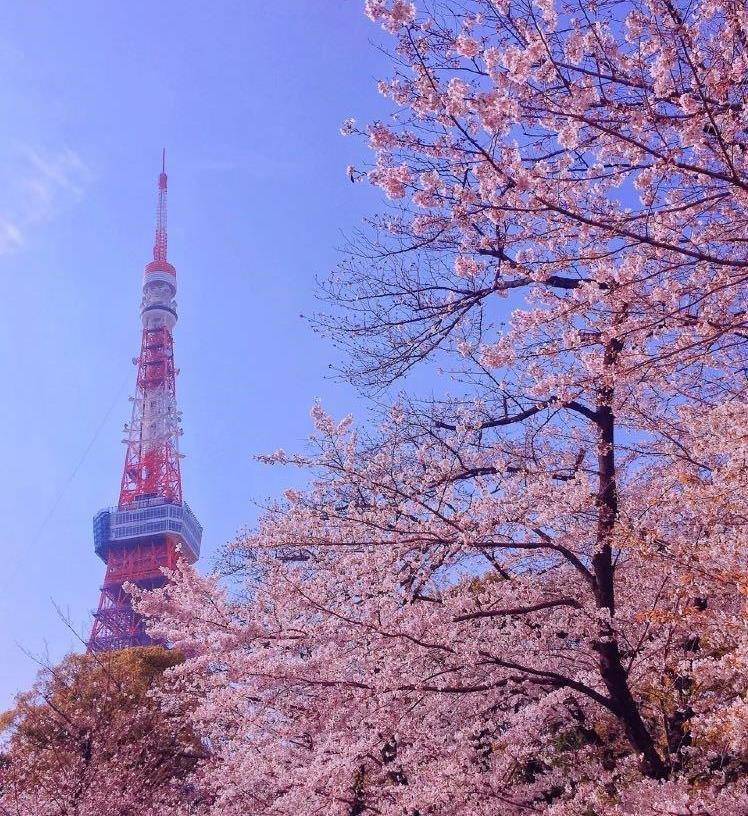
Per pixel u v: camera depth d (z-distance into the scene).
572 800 6.57
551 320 6.83
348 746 7.19
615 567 8.80
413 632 7.20
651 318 6.11
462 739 7.63
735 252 6.75
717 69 5.41
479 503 7.77
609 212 6.44
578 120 5.46
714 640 6.03
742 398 7.75
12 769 16.66
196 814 12.80
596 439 8.98
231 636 7.20
